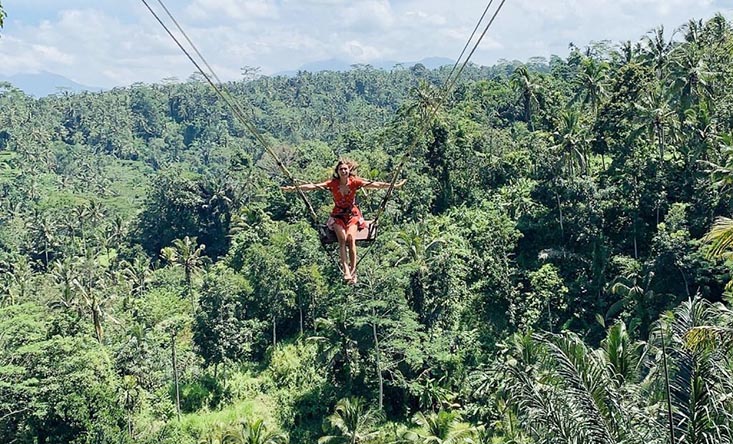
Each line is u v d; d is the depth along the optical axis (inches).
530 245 2444.6
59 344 1665.8
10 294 2726.4
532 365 1004.6
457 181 2950.3
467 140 2982.3
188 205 3946.9
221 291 2249.0
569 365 748.0
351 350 2043.6
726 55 2600.9
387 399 2041.1
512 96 3794.3
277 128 7386.8
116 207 4901.6
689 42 3036.4
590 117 2768.2
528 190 2561.5
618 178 2411.4
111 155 7362.2
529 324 2101.4
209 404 2096.5
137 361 1932.8
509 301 2174.0
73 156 6756.9
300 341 2283.5
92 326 2139.5
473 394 1914.4
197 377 2161.7
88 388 1660.9
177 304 2576.3
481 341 2116.1
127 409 1830.7
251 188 3954.2
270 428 2000.5
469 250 2349.9
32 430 1611.7
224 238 3912.4
